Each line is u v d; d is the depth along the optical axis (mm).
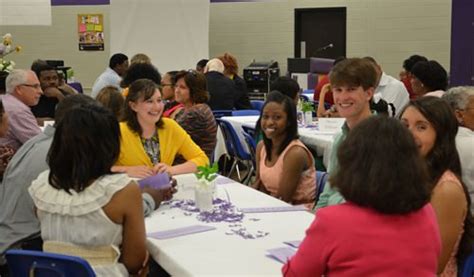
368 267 1373
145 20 8938
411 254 1387
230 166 6277
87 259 1997
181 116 4191
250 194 2879
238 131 5707
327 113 5336
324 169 4629
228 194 2875
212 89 6574
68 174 1987
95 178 1984
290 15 9164
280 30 9242
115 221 1974
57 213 2006
